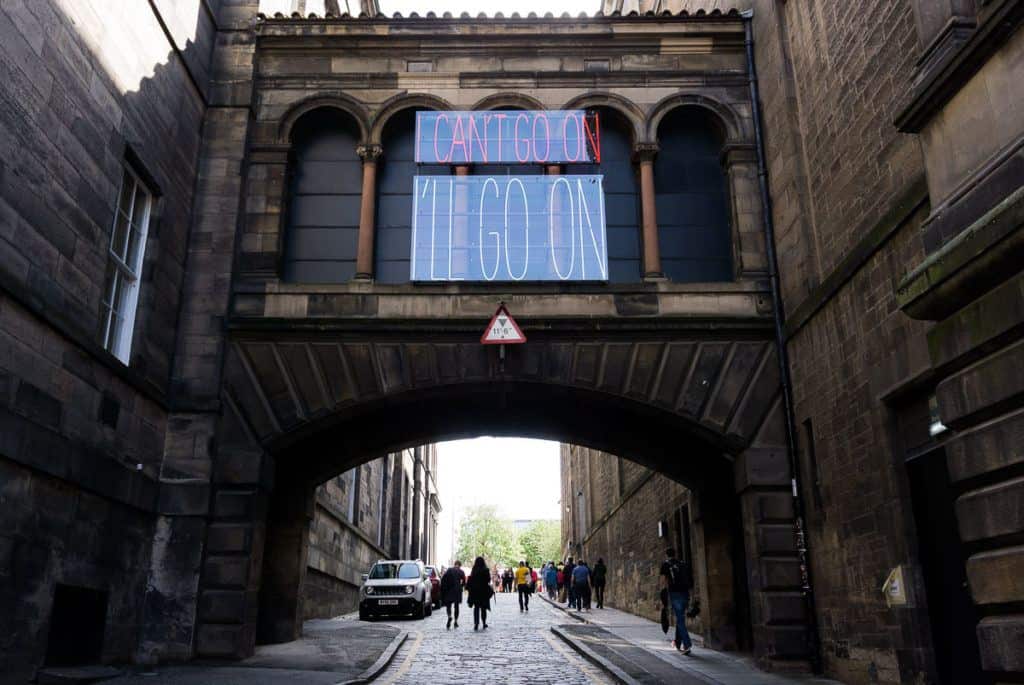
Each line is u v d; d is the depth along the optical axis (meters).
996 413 6.82
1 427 9.56
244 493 14.05
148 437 13.50
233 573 13.66
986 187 6.97
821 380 13.11
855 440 11.95
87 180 11.68
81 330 11.30
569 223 15.37
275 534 17.12
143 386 13.15
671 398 14.45
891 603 10.79
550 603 34.94
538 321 14.60
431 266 15.00
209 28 16.14
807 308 13.47
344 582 29.52
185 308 14.76
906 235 10.61
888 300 11.04
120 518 12.65
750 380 14.53
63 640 11.65
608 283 15.01
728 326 14.62
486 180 15.65
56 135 10.88
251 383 14.48
